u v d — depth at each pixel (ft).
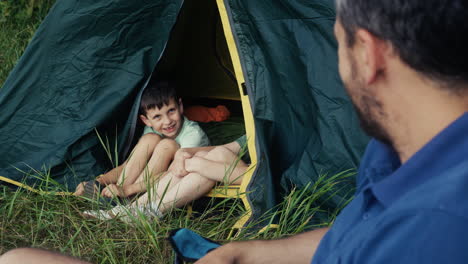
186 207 8.69
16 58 13.70
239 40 8.54
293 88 8.34
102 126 9.65
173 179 8.70
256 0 8.46
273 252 4.32
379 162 3.17
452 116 2.53
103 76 9.52
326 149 8.05
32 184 9.30
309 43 8.17
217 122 11.56
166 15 9.29
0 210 8.43
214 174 8.48
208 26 11.76
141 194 8.92
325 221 7.82
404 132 2.72
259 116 8.46
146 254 7.55
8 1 15.19
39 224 7.98
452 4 2.37
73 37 9.41
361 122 2.95
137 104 9.55
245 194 8.15
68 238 7.98
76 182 9.33
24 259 4.22
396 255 2.41
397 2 2.48
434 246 2.28
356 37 2.72
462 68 2.43
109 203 8.40
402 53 2.54
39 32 9.52
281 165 8.54
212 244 4.67
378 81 2.71
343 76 2.93
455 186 2.36
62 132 9.52
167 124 9.55
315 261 3.21
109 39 9.39
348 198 7.82
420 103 2.60
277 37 8.35
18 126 9.68
